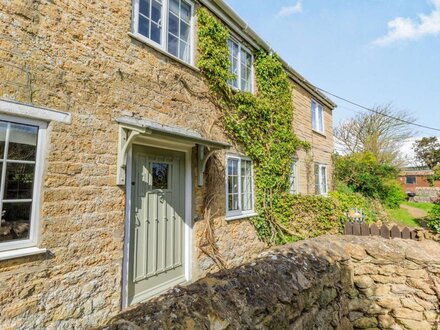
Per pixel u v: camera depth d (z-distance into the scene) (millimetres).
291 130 8969
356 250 4137
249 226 6953
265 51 8234
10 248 2824
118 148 3961
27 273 2910
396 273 3947
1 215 2840
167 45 5035
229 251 6145
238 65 7168
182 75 5289
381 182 16375
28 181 3066
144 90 4465
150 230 4559
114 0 4137
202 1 5910
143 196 4484
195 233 5355
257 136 7484
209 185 5746
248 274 2342
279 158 8164
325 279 3168
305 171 10211
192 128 5422
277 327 2193
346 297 3877
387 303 3924
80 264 3391
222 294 1931
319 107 12273
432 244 4367
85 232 3479
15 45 3000
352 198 10906
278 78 8516
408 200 26250
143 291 4328
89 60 3711
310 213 8094
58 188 3256
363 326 3891
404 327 3795
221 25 6332
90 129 3645
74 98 3500
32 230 3020
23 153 3049
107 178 3801
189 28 5719
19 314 2818
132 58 4309
